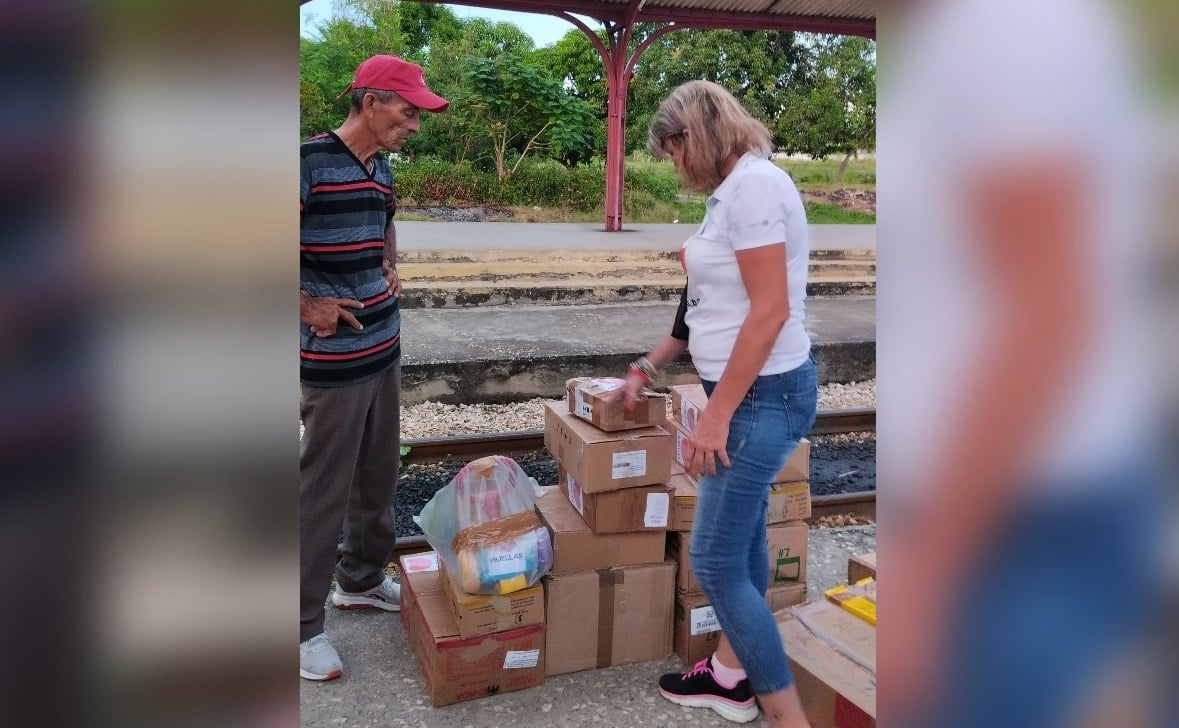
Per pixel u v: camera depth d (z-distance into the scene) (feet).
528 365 19.47
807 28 31.58
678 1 30.68
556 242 33.35
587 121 53.21
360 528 9.31
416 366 18.65
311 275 7.79
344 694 8.03
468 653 7.79
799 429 6.54
